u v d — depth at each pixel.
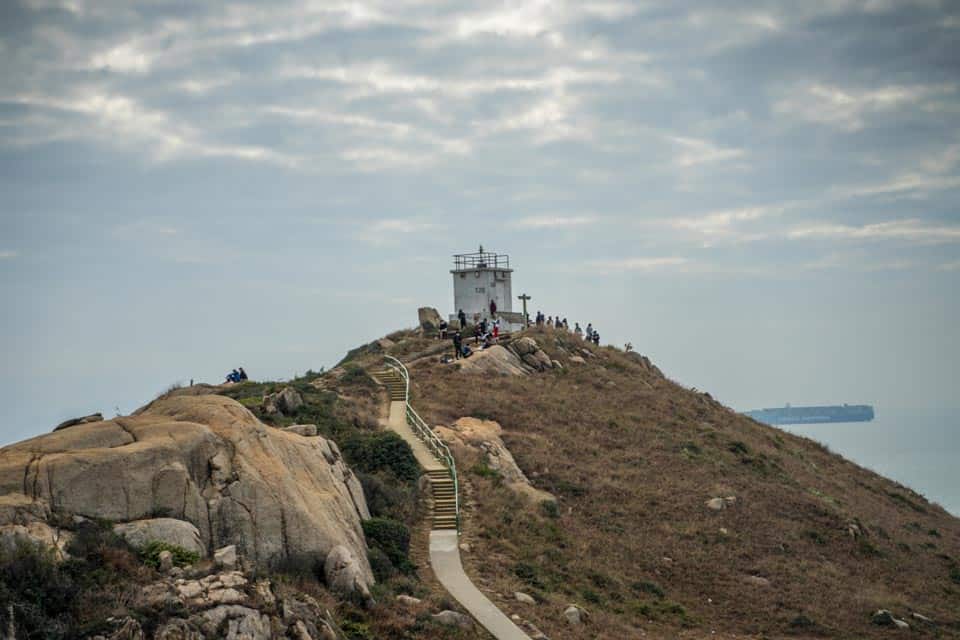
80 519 24.80
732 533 47.41
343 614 28.02
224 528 27.52
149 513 26.20
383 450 46.03
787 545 47.06
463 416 56.97
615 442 57.94
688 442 59.50
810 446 73.06
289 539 28.72
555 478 50.94
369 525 36.09
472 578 36.19
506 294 84.06
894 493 66.06
